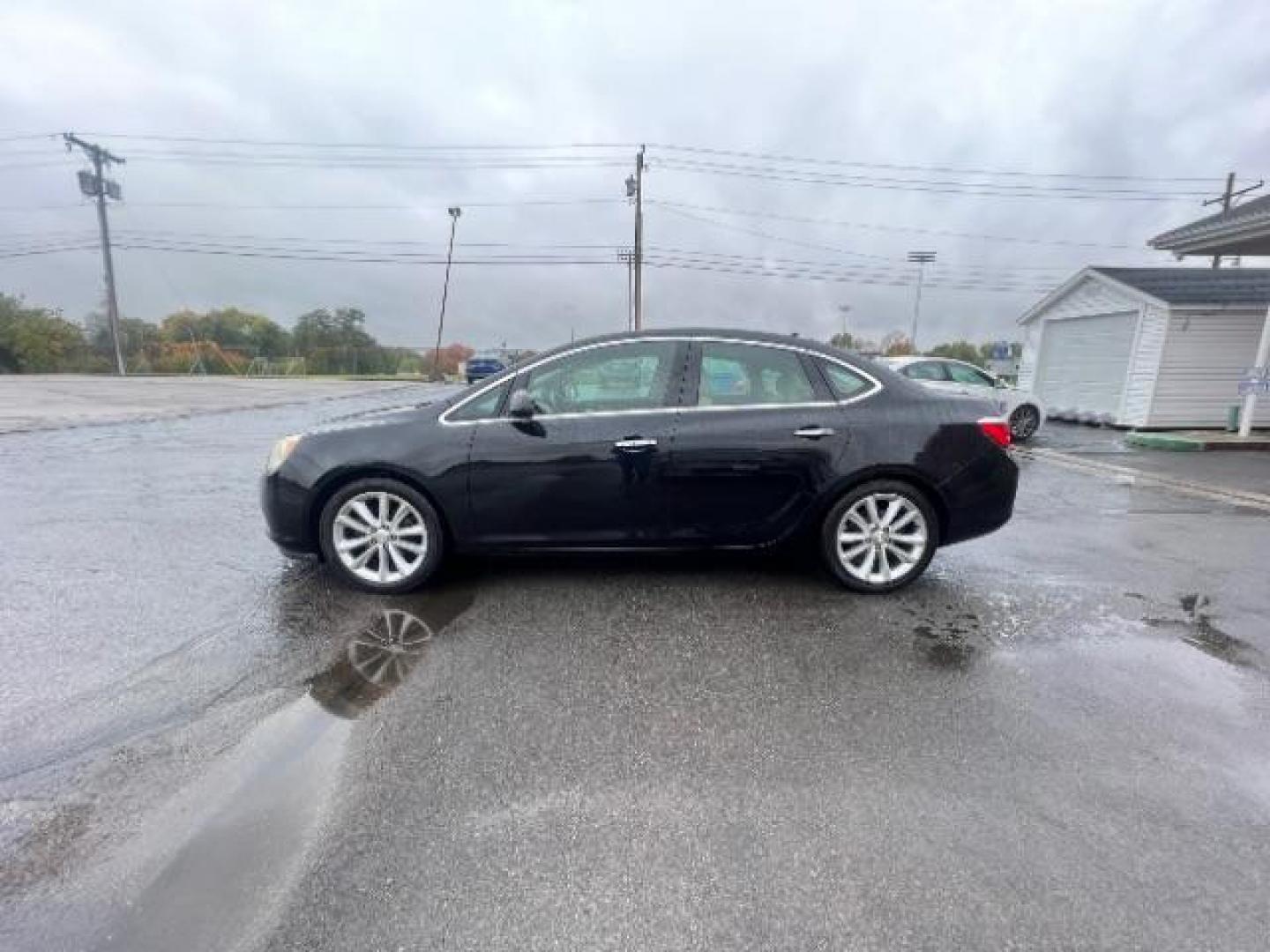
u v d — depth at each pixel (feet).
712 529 12.93
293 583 13.47
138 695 9.08
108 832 6.56
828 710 8.93
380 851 6.38
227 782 7.34
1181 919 5.71
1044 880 6.12
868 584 13.12
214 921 5.58
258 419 45.91
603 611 12.10
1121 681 9.87
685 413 12.67
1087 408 51.16
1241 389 37.50
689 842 6.55
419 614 11.89
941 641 11.12
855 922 5.68
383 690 9.29
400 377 141.08
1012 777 7.59
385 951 5.35
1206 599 13.30
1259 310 43.29
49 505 20.21
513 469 12.48
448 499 12.56
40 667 9.86
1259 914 5.75
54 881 5.96
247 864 6.20
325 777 7.43
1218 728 8.63
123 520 18.43
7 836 6.50
